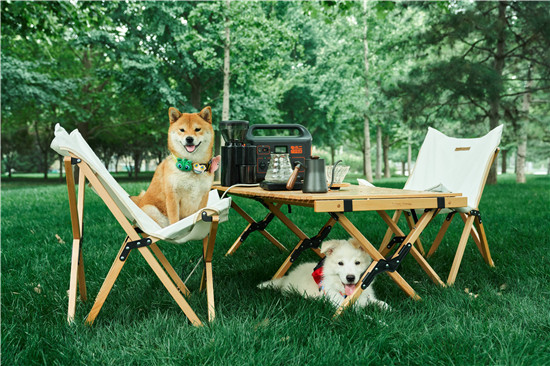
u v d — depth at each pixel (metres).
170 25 17.09
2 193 11.38
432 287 3.05
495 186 13.66
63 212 7.11
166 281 2.39
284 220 3.52
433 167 4.32
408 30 18.50
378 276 3.38
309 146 3.48
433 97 14.45
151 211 3.25
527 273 3.28
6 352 1.99
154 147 30.34
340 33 21.05
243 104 18.97
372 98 20.58
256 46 12.62
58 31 9.78
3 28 10.71
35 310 2.66
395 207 2.46
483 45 15.00
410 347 2.08
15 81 15.99
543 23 12.63
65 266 3.68
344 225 2.51
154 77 17.27
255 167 3.44
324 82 22.22
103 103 20.73
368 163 21.66
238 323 2.28
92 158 2.53
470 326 2.26
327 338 2.16
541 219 5.74
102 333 2.28
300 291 2.91
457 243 4.45
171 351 2.04
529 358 1.92
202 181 3.27
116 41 17.06
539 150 28.72
